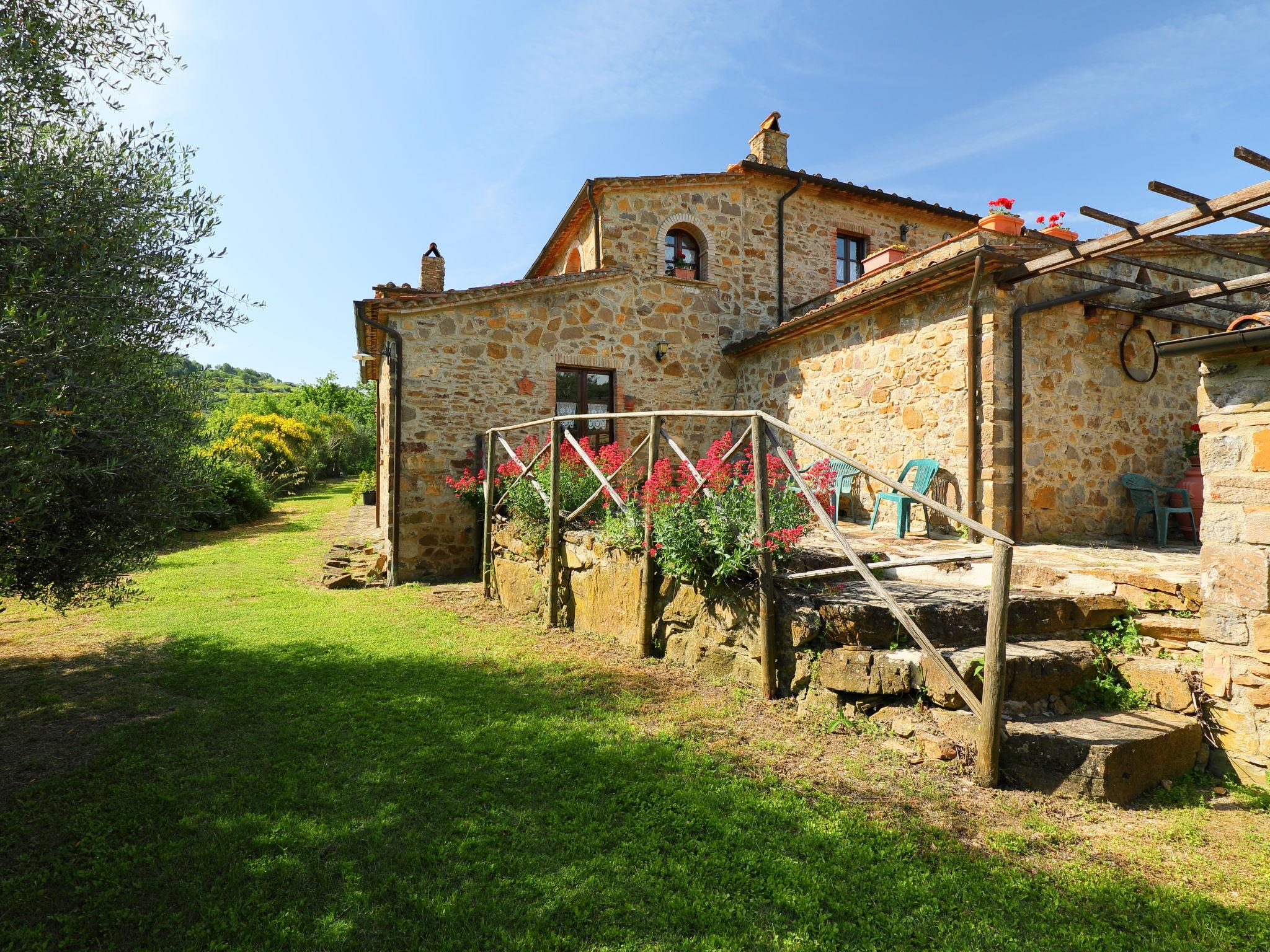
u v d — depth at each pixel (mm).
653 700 3811
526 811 2607
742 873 2197
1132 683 3264
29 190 2449
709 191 10422
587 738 3289
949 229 12320
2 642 5227
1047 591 3871
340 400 37781
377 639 5289
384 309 8117
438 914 1999
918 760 2973
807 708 3541
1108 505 6215
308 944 1884
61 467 2512
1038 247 5738
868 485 7523
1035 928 1945
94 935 1933
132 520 3188
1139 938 1910
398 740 3291
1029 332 5902
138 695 3998
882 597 3197
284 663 4621
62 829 2504
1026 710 3080
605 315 9508
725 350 10227
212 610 6398
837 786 2793
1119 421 6332
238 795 2748
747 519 3926
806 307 10133
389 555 8367
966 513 5984
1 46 2619
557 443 5652
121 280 2900
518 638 5352
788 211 10938
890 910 2023
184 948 1875
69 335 2568
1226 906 2068
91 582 3332
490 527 7074
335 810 2623
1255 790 2797
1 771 3012
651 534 4496
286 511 17422
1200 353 3025
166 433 3195
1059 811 2617
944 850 2332
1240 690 2916
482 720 3553
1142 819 2574
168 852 2330
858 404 7699
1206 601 3072
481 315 8680
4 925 1973
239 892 2127
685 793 2717
